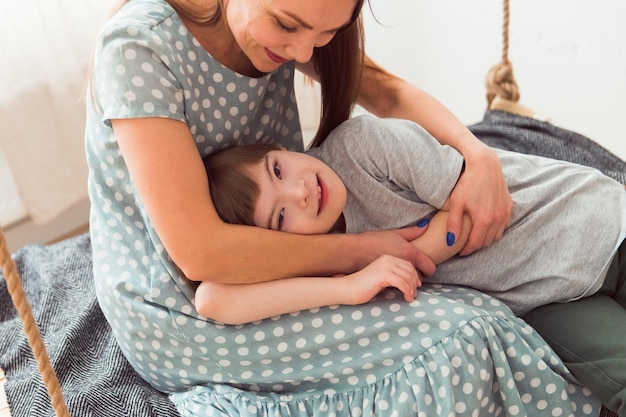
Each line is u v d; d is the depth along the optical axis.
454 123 1.32
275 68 1.15
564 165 1.32
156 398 1.27
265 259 1.11
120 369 1.33
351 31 1.26
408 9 2.24
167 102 1.05
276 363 1.18
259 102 1.25
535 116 1.99
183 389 1.26
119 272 1.19
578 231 1.22
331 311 1.16
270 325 1.16
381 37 2.34
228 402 1.19
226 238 1.08
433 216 1.25
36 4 1.93
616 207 1.25
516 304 1.23
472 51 2.16
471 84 2.21
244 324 1.16
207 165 1.21
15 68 1.95
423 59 2.29
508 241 1.23
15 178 2.05
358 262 1.19
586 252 1.21
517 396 1.14
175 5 1.12
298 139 1.40
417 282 1.16
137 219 1.19
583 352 1.17
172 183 1.04
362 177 1.24
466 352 1.12
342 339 1.15
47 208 2.11
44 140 2.05
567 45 1.94
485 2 2.05
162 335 1.19
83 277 1.57
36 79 1.99
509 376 1.14
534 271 1.22
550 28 1.96
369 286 1.13
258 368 1.18
